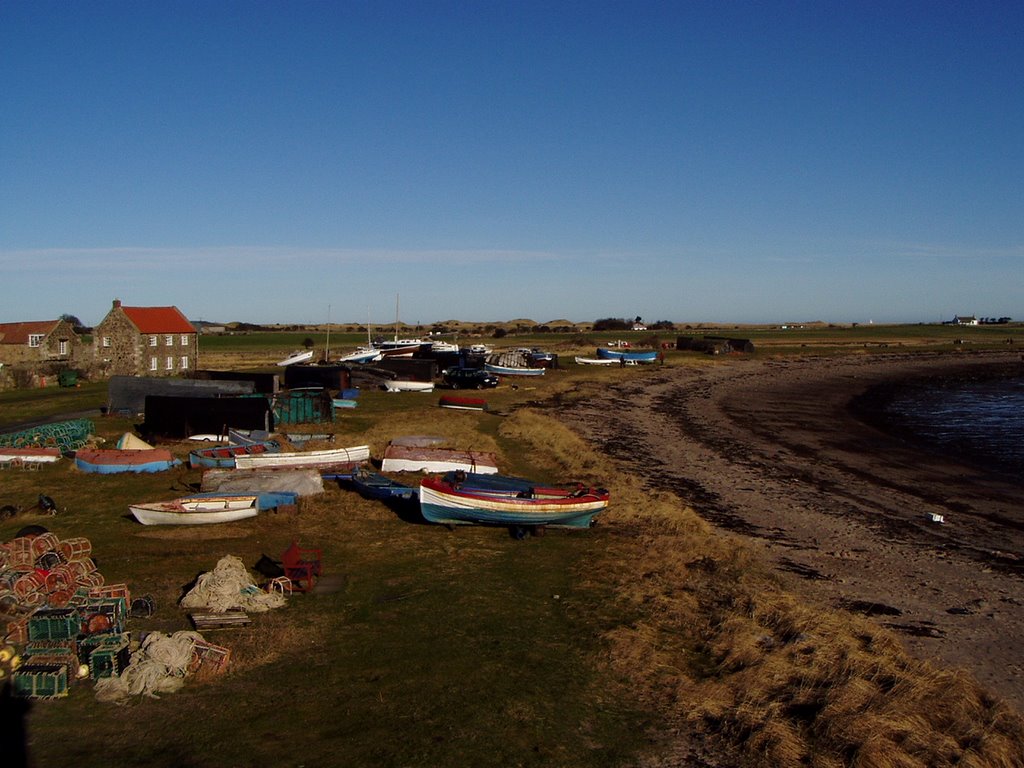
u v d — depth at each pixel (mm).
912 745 12945
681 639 17203
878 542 27109
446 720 13320
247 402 39719
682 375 90125
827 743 12984
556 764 12219
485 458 33500
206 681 14445
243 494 25969
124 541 22812
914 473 40938
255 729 12812
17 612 16141
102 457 31844
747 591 20109
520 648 16312
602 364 95750
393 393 63250
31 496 27969
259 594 18250
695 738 13242
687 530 26156
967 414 66438
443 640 16625
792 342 155500
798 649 16359
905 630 18938
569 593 19688
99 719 13023
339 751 12266
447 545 23562
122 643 14625
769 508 31562
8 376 62688
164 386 46844
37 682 13633
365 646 16188
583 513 25719
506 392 65688
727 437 50500
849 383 91250
